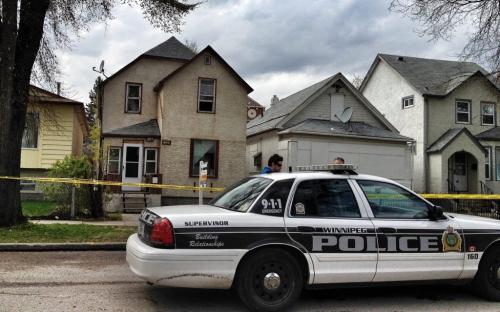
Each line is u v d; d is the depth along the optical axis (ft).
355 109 76.33
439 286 21.50
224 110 67.05
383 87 95.81
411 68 92.32
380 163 69.87
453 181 83.46
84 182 40.73
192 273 15.79
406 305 18.33
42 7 36.24
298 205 17.28
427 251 18.03
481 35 47.39
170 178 64.34
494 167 83.71
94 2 40.50
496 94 78.74
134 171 65.05
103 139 64.75
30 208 51.80
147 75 69.87
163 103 64.85
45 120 57.16
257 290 16.44
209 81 66.90
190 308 17.16
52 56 41.81
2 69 33.91
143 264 15.70
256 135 78.48
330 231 17.07
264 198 17.15
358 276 17.21
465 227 18.81
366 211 17.92
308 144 66.64
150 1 41.14
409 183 70.85
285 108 78.28
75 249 30.35
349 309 17.61
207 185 65.67
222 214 16.60
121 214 51.44
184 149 65.21
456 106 85.51
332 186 18.04
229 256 16.07
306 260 16.78
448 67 94.53
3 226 33.78
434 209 18.51
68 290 19.29
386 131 73.92
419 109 84.48
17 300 17.57
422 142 83.15
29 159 67.82
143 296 18.62
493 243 19.15
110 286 20.15
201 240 15.96
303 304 18.15
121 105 68.54
